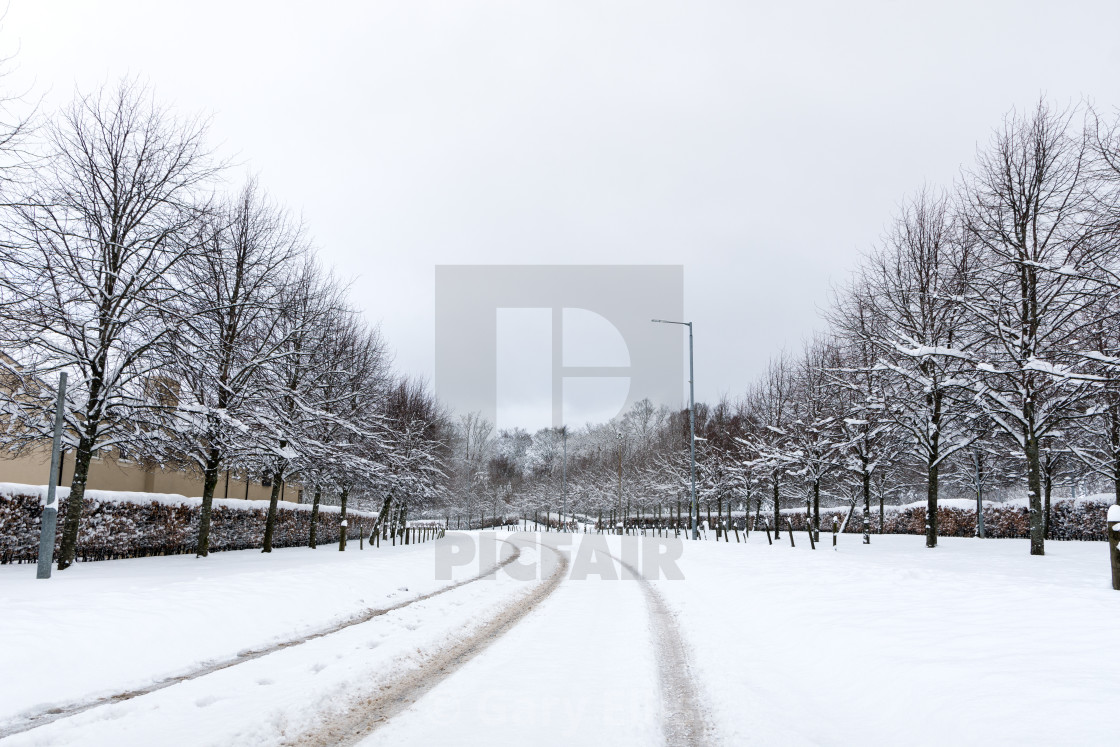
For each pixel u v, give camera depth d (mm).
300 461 19031
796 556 17016
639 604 11297
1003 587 8914
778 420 29906
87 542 17125
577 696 5680
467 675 6414
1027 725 3963
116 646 6918
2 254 12773
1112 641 5508
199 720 5074
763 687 5965
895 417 20969
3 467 23656
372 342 29297
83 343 14336
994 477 30281
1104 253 14242
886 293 21391
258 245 20422
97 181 15508
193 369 15469
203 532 18609
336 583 12320
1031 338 16828
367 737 4695
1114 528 8672
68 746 4555
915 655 5770
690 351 29359
